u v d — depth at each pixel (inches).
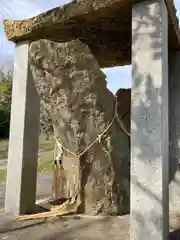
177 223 180.9
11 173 205.5
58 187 226.1
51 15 182.1
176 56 223.9
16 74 213.9
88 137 196.1
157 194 137.4
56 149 230.2
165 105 150.5
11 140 209.2
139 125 145.6
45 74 186.5
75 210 203.0
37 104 215.2
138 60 149.4
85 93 185.0
